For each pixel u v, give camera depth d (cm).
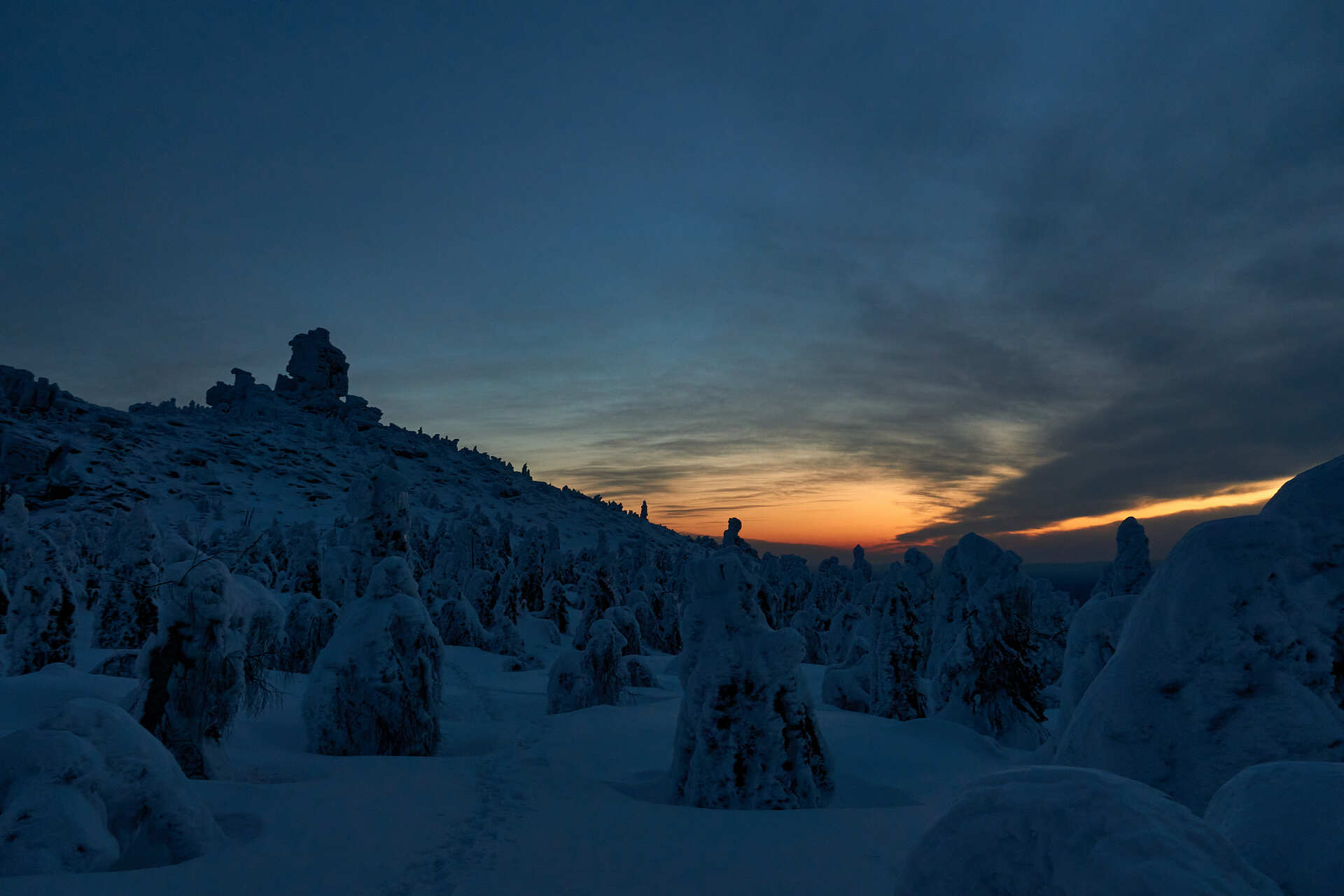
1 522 3078
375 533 2500
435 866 636
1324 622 557
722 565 984
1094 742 535
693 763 920
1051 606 3152
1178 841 247
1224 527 530
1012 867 272
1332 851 276
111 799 635
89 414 14462
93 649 2344
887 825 771
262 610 1103
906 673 1858
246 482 13875
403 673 1259
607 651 1984
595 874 618
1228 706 486
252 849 664
